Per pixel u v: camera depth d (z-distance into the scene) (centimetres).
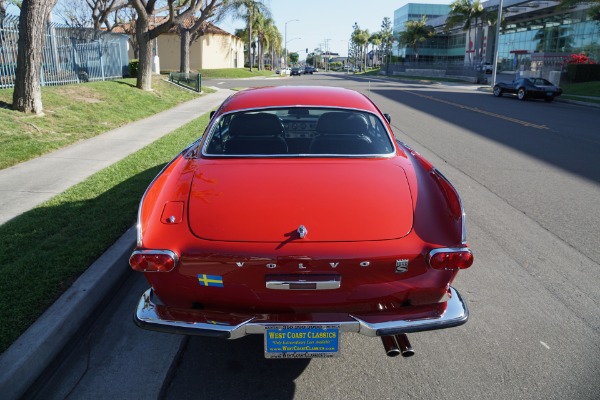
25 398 271
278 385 286
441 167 838
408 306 270
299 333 254
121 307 372
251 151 351
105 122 1168
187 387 284
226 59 5981
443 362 307
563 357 311
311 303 259
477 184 729
